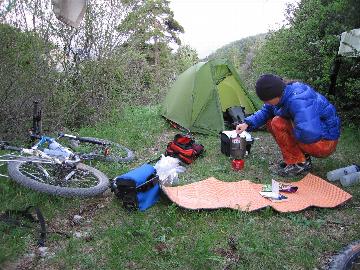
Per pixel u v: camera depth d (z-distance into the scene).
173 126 6.82
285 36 7.80
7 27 5.55
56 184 3.91
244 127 5.11
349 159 5.17
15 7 5.70
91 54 7.39
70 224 3.50
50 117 6.22
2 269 2.82
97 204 3.87
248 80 11.38
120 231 3.31
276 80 4.23
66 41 6.91
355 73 6.53
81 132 6.30
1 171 4.23
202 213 3.61
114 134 6.22
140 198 3.70
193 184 4.29
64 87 6.71
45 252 3.06
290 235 3.34
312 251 3.11
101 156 4.84
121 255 3.01
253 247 3.13
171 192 3.97
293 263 2.96
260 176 4.67
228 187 4.23
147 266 2.90
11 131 5.32
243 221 3.52
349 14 5.86
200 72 6.56
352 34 5.59
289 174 4.66
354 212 3.77
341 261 2.88
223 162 5.09
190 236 3.29
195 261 2.91
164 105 7.54
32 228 3.32
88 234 3.33
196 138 6.15
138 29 8.48
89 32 7.27
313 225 3.49
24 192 3.88
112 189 3.90
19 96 5.50
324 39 6.67
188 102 6.48
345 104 6.67
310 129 4.11
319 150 4.31
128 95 8.52
